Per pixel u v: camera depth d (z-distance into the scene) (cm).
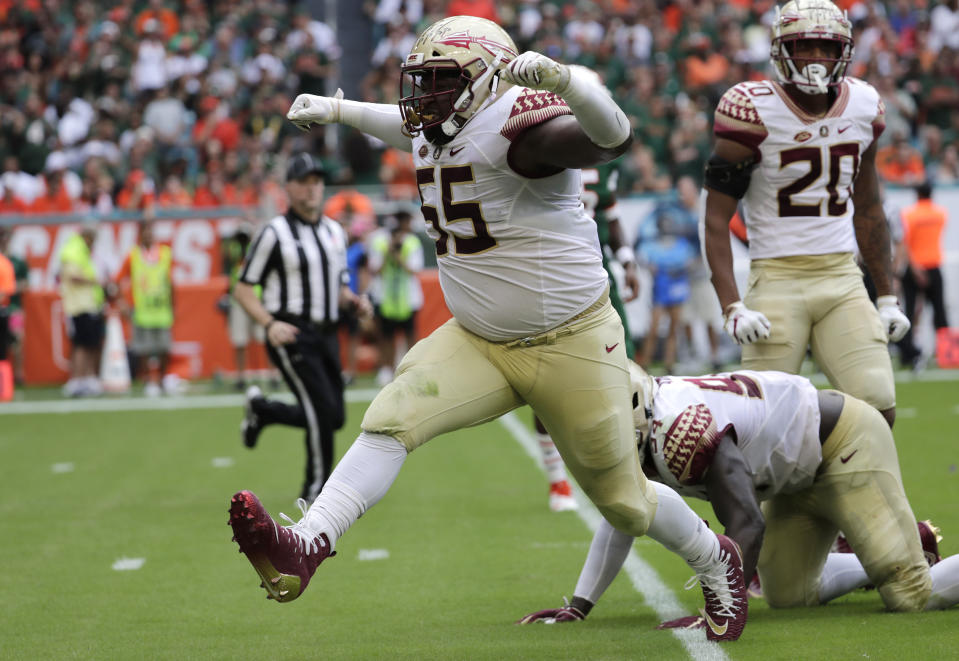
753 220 1814
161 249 5166
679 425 1465
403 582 1894
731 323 1720
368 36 8356
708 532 1395
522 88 1231
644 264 5244
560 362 1295
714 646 1376
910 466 2853
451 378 1305
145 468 3275
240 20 7444
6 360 5169
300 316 2552
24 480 3098
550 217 1270
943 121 6769
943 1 7356
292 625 1619
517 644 1434
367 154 6512
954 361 5244
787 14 1725
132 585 1906
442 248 1315
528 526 2344
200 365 5575
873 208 1831
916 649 1326
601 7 7406
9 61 7200
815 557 1617
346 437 3778
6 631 1603
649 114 6419
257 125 6662
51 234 5559
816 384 4503
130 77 7081
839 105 1758
